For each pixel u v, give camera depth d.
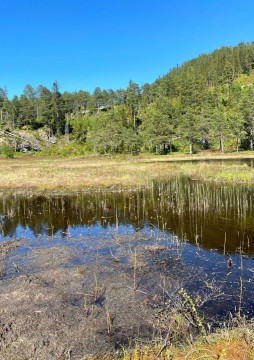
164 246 12.66
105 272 10.16
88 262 11.08
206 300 8.24
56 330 7.04
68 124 132.25
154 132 88.69
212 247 12.45
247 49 179.50
